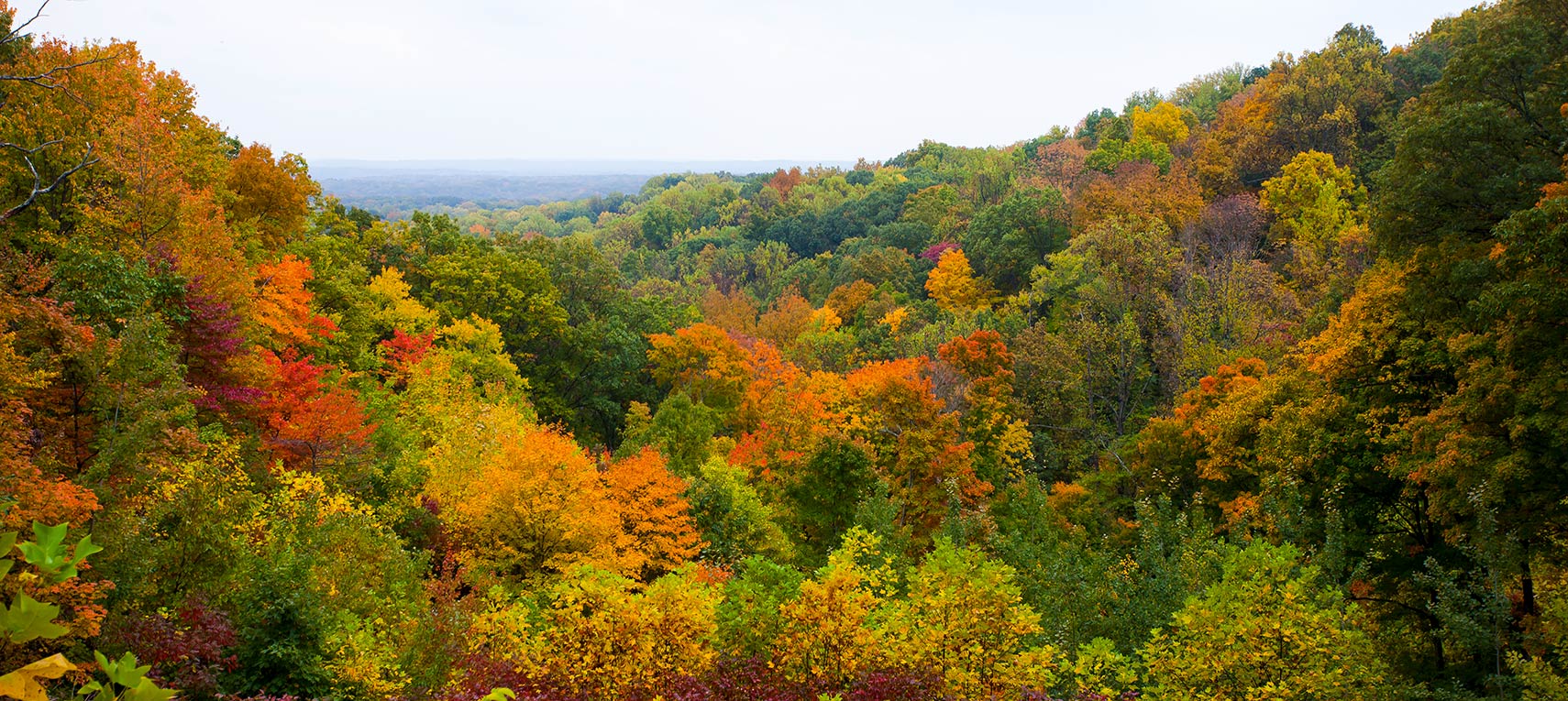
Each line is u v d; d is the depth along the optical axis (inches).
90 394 516.1
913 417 1130.0
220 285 832.3
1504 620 533.0
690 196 7308.1
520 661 494.3
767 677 480.4
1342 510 839.1
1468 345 691.4
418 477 903.7
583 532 781.9
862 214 5142.7
